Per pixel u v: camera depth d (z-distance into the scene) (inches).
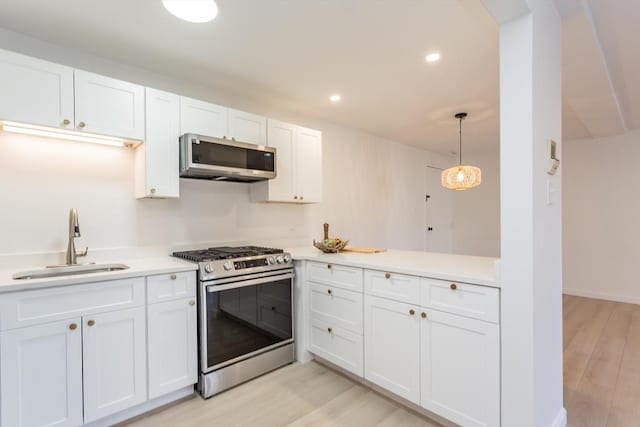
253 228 120.8
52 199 81.0
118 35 77.3
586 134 175.8
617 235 176.1
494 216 222.4
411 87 108.9
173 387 78.6
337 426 71.4
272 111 127.0
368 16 70.5
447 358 67.6
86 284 66.7
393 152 186.5
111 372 69.9
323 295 96.5
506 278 58.0
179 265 80.9
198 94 106.0
